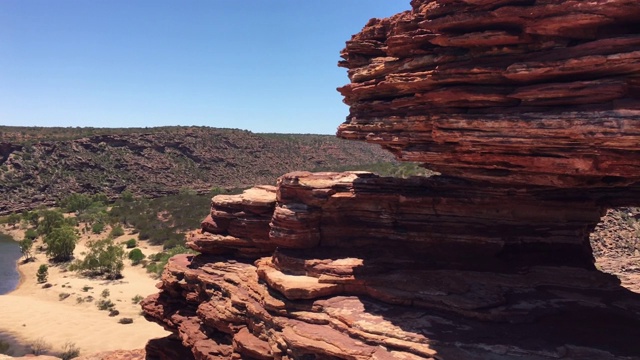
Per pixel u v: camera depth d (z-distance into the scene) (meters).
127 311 51.97
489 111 13.94
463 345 13.65
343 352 14.09
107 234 97.38
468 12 13.79
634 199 18.34
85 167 154.62
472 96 14.07
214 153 188.50
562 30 12.52
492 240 18.64
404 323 15.00
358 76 18.72
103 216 111.81
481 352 13.31
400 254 19.09
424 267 18.45
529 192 18.16
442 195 19.12
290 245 19.83
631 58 11.27
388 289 16.88
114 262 68.25
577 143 12.24
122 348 41.91
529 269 18.28
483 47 14.05
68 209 124.25
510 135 13.16
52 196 138.38
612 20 11.88
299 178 20.36
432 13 14.64
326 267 18.16
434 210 19.30
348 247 19.84
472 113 14.38
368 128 18.14
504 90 13.64
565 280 17.69
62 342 42.94
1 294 60.19
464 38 13.89
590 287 17.38
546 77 12.79
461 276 17.61
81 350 41.16
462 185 18.94
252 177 184.12
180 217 107.44
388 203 19.69
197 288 22.70
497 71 13.60
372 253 19.23
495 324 14.98
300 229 19.70
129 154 168.75
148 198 147.75
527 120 12.70
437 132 14.77
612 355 13.07
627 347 13.48
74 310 52.31
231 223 23.38
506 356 13.09
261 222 22.67
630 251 41.66
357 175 21.14
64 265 72.75
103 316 50.47
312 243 19.97
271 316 17.28
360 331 14.80
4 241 95.88
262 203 22.61
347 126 19.20
